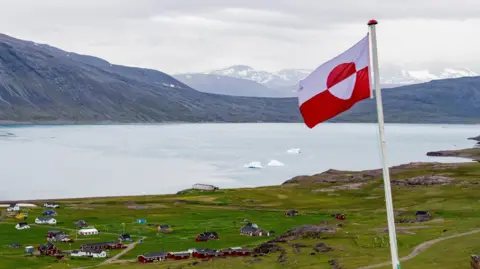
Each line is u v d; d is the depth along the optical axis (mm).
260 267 102562
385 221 150000
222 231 159250
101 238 151250
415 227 130250
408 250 103062
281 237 136250
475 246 99812
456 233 115875
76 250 132375
